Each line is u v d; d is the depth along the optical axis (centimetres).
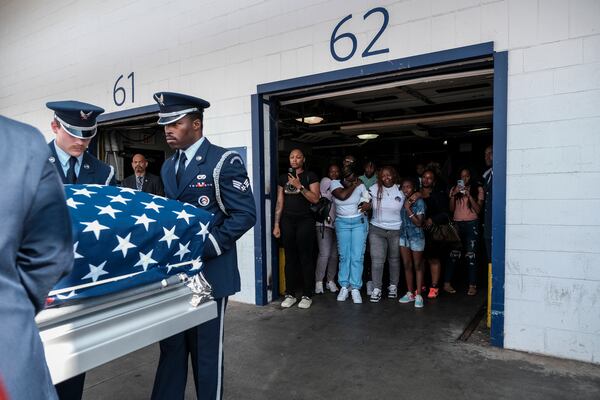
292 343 332
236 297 455
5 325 91
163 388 203
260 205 434
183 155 210
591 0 275
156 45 512
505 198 307
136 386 268
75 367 126
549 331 297
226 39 450
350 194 437
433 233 434
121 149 702
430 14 331
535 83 295
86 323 132
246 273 446
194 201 202
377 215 439
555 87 289
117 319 141
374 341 334
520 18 298
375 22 357
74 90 623
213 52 461
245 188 205
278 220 438
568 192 287
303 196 423
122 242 138
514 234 305
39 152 99
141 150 740
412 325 369
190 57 482
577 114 283
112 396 255
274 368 289
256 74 430
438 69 347
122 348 140
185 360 207
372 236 444
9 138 96
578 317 287
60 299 122
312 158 962
